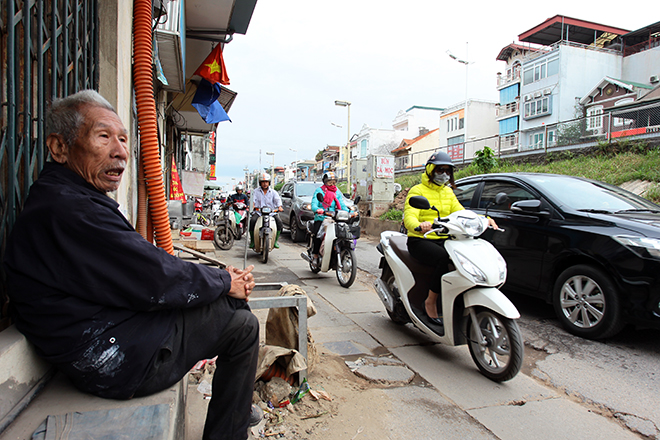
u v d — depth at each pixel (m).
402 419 2.61
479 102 43.91
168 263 1.55
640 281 3.78
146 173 3.33
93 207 1.48
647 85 29.52
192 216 14.32
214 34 7.66
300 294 3.02
